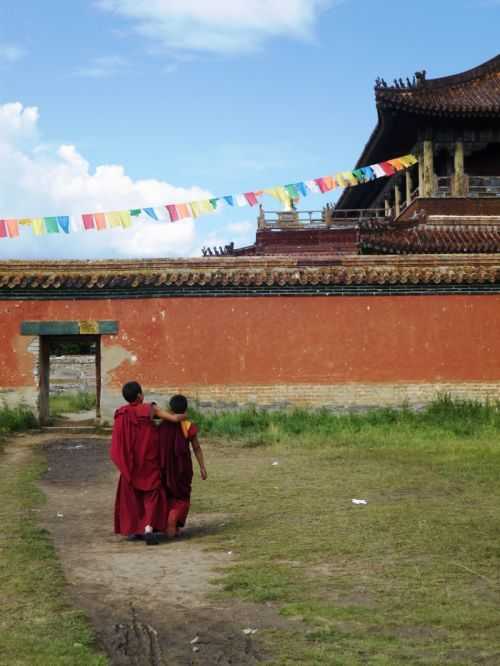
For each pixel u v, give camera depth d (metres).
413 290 24.48
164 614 7.11
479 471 14.94
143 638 6.50
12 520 11.09
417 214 31.47
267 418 22.84
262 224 44.16
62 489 14.48
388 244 29.22
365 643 6.28
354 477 14.61
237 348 24.33
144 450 10.32
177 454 10.45
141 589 7.89
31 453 19.47
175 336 24.33
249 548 9.54
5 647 6.18
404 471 15.09
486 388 24.30
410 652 6.08
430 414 23.17
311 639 6.39
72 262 24.44
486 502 12.09
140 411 10.48
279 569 8.51
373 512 11.38
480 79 33.25
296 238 44.09
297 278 24.28
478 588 7.69
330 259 27.53
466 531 10.06
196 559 9.12
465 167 34.12
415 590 7.62
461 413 22.98
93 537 10.46
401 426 21.78
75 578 8.33
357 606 7.18
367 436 20.23
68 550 9.68
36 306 24.30
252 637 6.48
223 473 15.49
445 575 8.12
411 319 24.42
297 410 23.72
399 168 26.92
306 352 24.34
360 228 30.27
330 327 24.39
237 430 21.75
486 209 31.78
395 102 30.39
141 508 10.25
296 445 19.39
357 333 24.38
